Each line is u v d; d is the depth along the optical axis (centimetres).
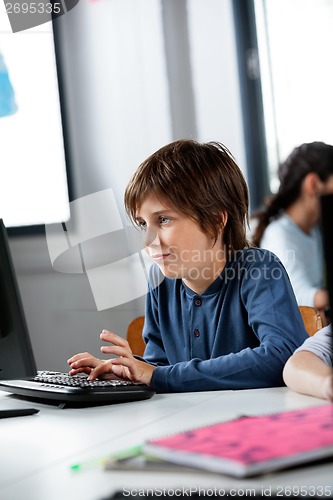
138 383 155
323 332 151
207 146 186
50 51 344
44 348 340
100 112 346
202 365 159
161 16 350
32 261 338
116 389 148
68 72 345
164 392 160
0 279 140
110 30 346
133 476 91
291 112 363
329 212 101
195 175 176
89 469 97
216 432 96
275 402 136
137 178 179
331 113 356
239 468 82
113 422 129
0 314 140
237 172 188
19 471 100
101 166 346
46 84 344
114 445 111
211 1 358
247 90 362
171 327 194
